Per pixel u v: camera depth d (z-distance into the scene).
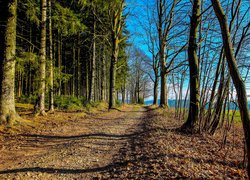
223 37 3.73
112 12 19.83
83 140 7.37
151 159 5.02
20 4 11.98
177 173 4.14
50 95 14.35
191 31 8.66
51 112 13.99
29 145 6.71
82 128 9.86
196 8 8.52
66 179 4.27
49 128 9.34
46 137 7.83
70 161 5.30
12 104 9.10
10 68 9.03
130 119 13.98
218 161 5.13
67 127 9.86
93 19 21.55
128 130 9.77
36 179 4.20
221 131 8.88
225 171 4.48
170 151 5.55
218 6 3.76
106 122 12.16
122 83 40.25
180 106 12.34
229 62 3.62
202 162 4.95
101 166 5.02
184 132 8.28
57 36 20.09
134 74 52.56
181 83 12.59
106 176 4.38
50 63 12.44
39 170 4.64
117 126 10.78
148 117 15.03
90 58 27.95
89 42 25.92
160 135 7.65
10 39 9.05
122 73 37.69
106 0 16.56
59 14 12.66
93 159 5.52
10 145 6.57
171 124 10.57
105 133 8.77
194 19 8.54
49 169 4.73
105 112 18.17
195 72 8.54
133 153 5.83
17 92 25.97
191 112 8.50
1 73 8.88
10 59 9.04
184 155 5.32
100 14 21.66
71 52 29.14
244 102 3.43
